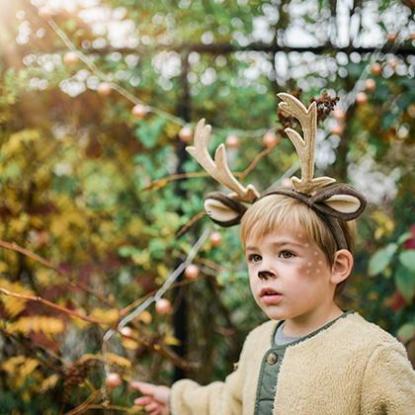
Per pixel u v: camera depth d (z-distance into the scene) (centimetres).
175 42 233
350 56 224
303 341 146
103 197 260
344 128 219
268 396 147
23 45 223
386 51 219
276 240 142
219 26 246
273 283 142
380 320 235
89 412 222
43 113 239
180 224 211
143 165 244
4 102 217
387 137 227
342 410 138
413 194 243
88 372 201
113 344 235
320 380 140
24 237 235
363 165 253
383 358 138
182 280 222
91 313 214
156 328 232
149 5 237
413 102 216
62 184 246
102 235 250
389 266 222
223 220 157
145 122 233
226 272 208
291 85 236
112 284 245
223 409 168
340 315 148
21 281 233
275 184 212
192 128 222
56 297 229
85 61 212
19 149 236
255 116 255
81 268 238
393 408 136
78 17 225
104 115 244
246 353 164
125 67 236
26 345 212
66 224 241
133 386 185
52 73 223
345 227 148
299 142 143
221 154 155
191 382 183
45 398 224
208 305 248
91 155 246
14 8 220
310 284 142
